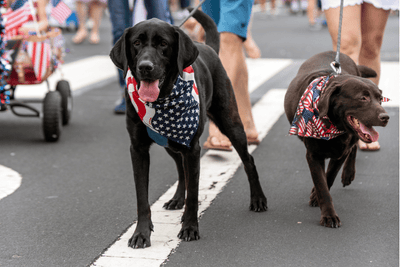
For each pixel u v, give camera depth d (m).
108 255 2.96
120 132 5.84
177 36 2.96
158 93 2.87
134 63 2.96
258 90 7.86
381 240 3.11
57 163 4.75
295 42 13.42
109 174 4.45
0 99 5.26
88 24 18.66
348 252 2.96
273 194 3.92
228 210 3.62
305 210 3.61
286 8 29.39
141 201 3.13
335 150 3.32
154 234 3.25
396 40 13.22
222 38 4.80
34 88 8.18
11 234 3.27
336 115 3.18
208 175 4.36
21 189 4.09
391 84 7.73
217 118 3.65
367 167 4.48
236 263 2.85
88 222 3.45
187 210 3.20
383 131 5.59
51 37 5.50
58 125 5.36
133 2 6.12
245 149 3.65
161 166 4.68
